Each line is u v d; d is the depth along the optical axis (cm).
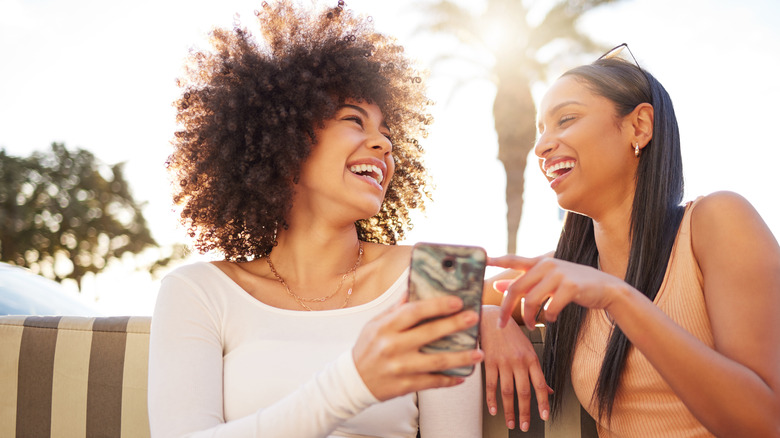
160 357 147
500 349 158
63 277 2267
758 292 136
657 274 155
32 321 185
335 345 154
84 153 2327
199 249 200
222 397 150
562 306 116
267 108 175
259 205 178
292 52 183
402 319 98
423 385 101
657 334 119
